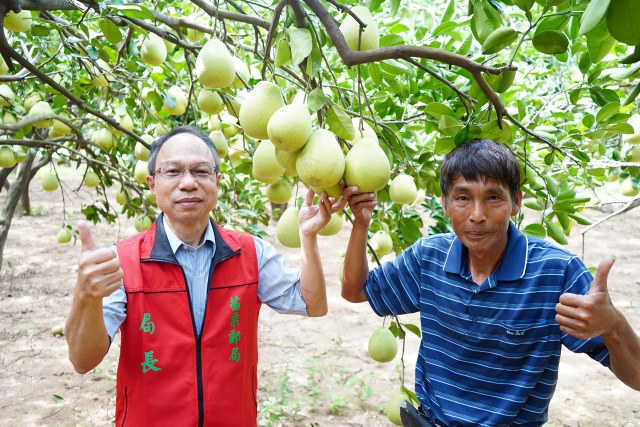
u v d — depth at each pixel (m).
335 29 1.62
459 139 1.97
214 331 2.01
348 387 5.54
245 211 3.51
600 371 5.98
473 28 1.89
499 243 1.86
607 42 1.66
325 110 1.79
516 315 1.82
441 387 1.96
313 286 2.15
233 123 3.33
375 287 2.16
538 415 1.88
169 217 2.07
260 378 5.67
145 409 1.95
